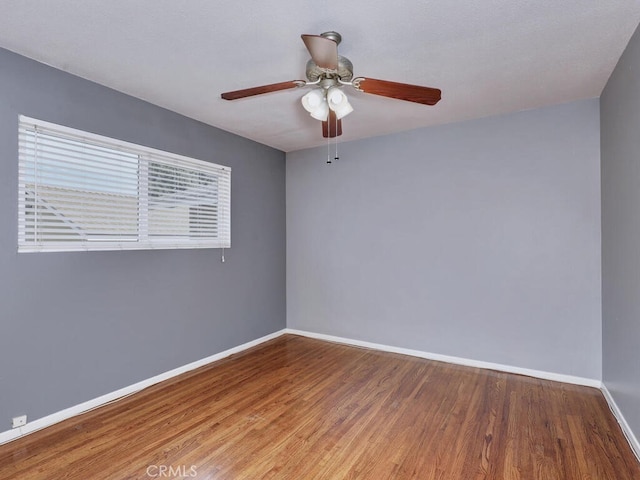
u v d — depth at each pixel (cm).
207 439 198
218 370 306
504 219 299
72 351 224
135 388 261
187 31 181
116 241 250
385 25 175
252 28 178
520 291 294
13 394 198
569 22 174
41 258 210
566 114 275
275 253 409
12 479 164
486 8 162
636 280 185
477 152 310
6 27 176
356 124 325
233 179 351
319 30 180
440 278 329
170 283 289
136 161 263
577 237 272
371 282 369
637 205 182
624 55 199
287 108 285
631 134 191
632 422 192
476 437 201
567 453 185
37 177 209
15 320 199
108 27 177
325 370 305
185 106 279
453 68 221
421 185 338
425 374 295
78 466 174
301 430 208
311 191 407
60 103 219
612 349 233
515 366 296
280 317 419
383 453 186
